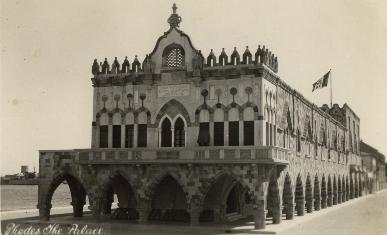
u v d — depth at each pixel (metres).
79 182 52.78
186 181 44.84
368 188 133.25
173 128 47.31
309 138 63.31
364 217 55.78
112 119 49.72
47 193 50.22
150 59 48.56
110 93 50.06
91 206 48.25
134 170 46.69
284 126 51.47
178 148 44.62
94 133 50.16
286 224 46.59
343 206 76.69
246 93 45.09
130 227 44.16
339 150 88.00
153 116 48.06
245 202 56.38
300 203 57.16
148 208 46.06
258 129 44.34
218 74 46.00
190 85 47.00
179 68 47.38
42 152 50.72
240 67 45.25
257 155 42.09
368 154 139.62
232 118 45.41
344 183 92.56
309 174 61.81
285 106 52.28
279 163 44.00
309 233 40.59
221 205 48.75
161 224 45.41
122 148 47.03
